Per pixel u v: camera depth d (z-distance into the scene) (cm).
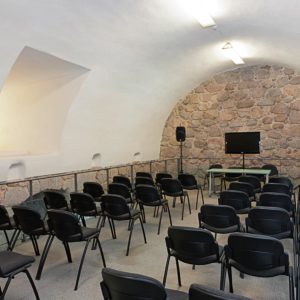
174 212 583
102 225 471
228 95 815
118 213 392
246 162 803
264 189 491
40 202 506
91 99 538
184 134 816
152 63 567
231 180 722
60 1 307
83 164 619
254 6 381
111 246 402
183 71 684
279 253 221
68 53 409
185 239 252
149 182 577
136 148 778
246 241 225
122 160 740
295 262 299
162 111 818
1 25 303
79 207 418
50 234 324
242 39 535
